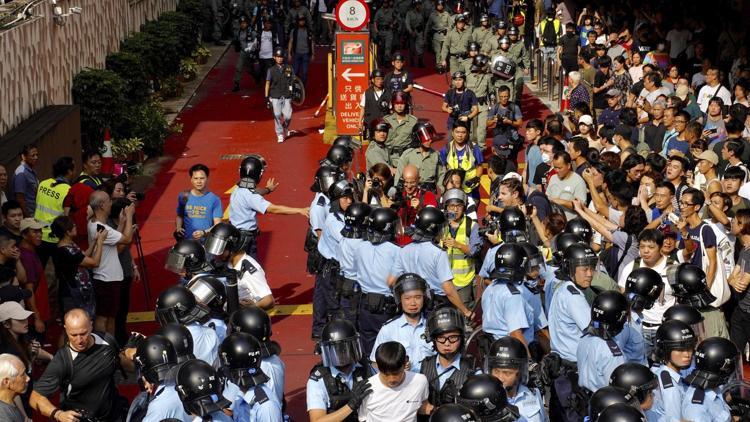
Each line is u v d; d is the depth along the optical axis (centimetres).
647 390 699
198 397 661
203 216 1227
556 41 2745
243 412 707
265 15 2906
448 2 3316
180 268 913
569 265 859
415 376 722
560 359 852
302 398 1070
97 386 845
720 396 746
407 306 811
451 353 742
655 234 980
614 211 1195
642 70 2097
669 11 2367
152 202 1869
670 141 1521
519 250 884
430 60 3241
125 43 2438
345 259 1030
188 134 2398
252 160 1227
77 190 1265
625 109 1638
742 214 1041
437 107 2589
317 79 3036
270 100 2286
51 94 1822
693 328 812
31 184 1400
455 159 1412
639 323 875
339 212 1125
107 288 1140
